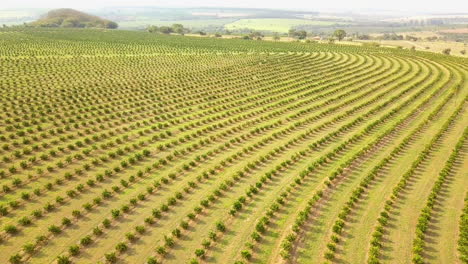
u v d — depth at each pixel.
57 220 39.53
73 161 53.91
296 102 89.25
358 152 58.06
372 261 33.88
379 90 99.56
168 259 34.53
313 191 47.34
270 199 45.31
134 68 126.75
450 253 36.06
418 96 92.06
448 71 124.56
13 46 170.50
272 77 116.50
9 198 43.03
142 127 70.12
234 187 48.28
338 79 114.38
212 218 41.19
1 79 101.12
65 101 82.94
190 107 83.69
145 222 39.78
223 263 34.19
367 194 46.59
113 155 55.91
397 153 58.81
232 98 91.88
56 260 33.66
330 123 73.38
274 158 57.31
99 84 100.50
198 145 61.59
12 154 53.69
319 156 58.09
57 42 194.50
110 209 42.16
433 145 61.88
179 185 48.25
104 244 36.16
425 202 44.91
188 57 154.12
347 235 38.47
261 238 37.78
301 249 36.19
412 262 34.72
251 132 67.38
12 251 34.53
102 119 72.62
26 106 77.75
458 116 76.56
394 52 179.12
